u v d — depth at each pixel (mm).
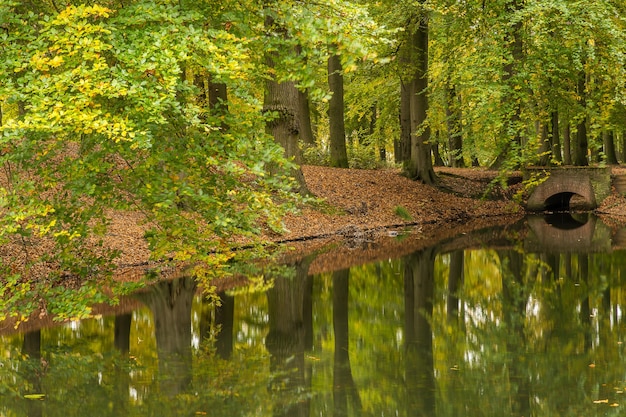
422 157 28969
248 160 7141
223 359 8992
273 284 14188
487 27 21516
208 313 11617
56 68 7133
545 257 17812
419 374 8250
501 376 8117
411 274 15586
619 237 21172
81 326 10719
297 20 7039
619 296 13070
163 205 6965
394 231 22531
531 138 21688
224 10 7832
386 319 11422
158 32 6766
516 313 11844
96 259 8719
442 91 25859
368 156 33219
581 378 7973
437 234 22266
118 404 7281
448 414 6828
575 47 19797
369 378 8117
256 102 7258
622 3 22188
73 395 7516
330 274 15445
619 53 18984
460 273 15812
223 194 7723
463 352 9281
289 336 10219
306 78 7051
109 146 6973
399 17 22828
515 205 28984
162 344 9742
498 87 20062
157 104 6211
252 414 6953
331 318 11453
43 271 12773
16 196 7062
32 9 8039
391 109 33031
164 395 7551
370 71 26062
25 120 6137
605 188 29266
